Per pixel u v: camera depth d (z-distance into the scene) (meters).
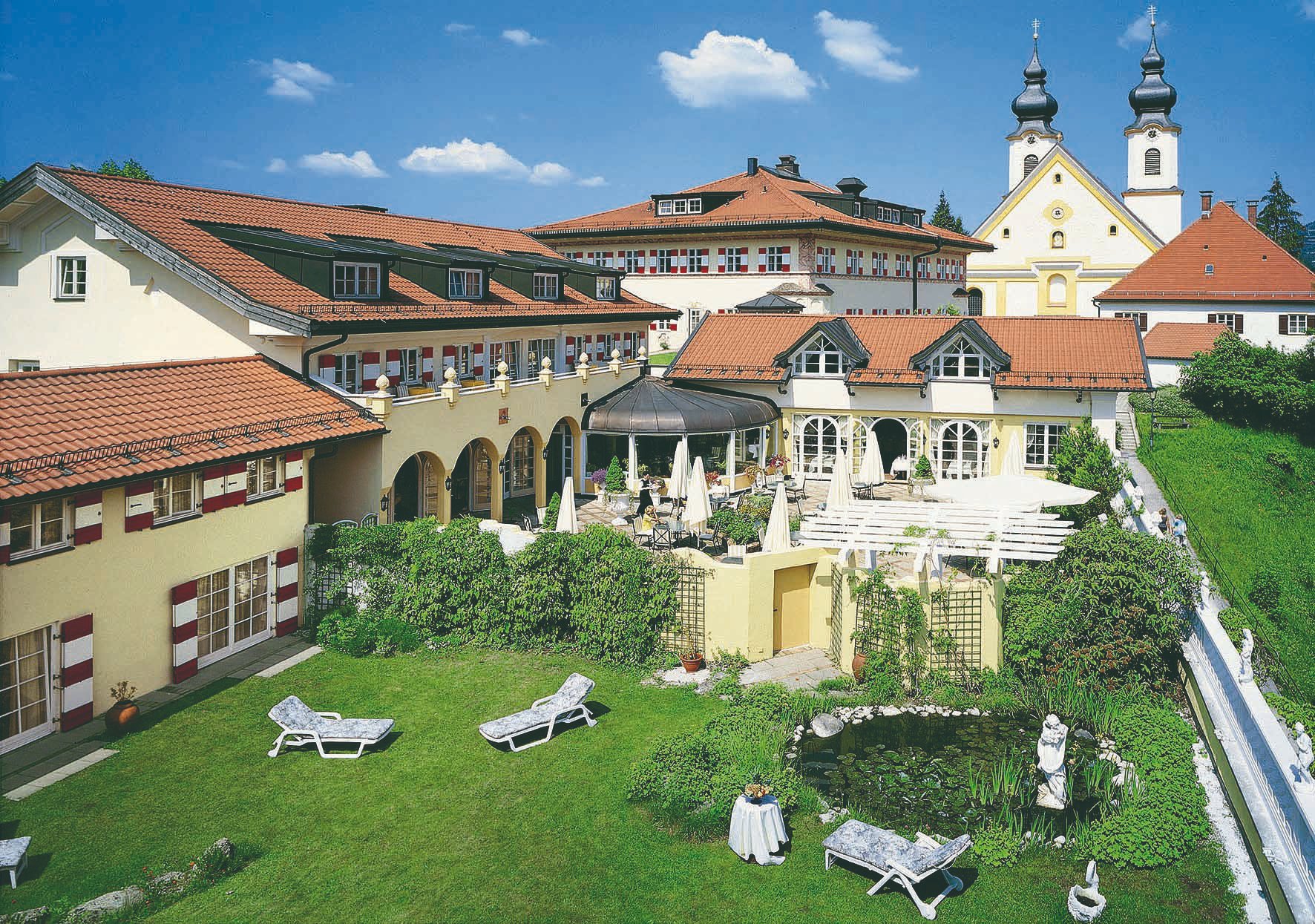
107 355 30.98
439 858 16.31
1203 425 50.34
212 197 35.00
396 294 34.50
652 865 16.28
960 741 20.92
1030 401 40.94
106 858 16.05
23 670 19.45
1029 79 97.88
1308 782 15.13
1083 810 18.36
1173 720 20.77
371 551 26.11
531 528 35.50
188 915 14.73
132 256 30.30
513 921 14.80
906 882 15.36
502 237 49.31
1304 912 14.03
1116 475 34.69
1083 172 87.50
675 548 30.28
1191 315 68.94
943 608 23.36
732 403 42.72
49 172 29.72
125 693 21.00
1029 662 23.23
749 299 65.56
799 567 25.67
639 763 18.62
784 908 15.30
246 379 27.48
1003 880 16.27
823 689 23.11
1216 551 35.19
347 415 28.23
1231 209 71.25
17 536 18.95
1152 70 91.50
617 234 67.75
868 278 71.50
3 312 32.12
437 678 23.58
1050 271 89.56
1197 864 16.66
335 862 16.12
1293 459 45.25
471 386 35.59
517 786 18.61
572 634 25.61
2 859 15.19
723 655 24.64
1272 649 25.53
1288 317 66.75
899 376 42.69
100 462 20.62
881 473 37.59
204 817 17.33
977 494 28.31
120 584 21.16
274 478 25.67
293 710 20.03
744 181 73.25
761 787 16.78
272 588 25.67
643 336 50.75
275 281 30.44
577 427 41.06
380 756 19.70
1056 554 24.11
